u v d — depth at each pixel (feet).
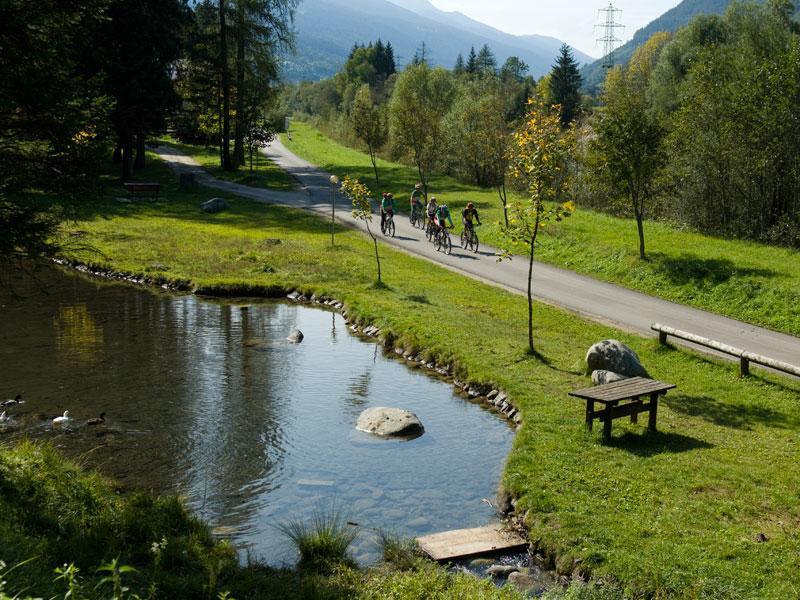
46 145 44.37
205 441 48.24
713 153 122.31
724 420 49.11
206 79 215.51
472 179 213.05
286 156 290.15
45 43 42.14
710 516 35.17
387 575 31.42
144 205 160.15
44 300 89.45
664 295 88.17
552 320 76.89
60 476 36.47
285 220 148.05
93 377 60.95
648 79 280.92
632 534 33.47
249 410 54.44
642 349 66.28
